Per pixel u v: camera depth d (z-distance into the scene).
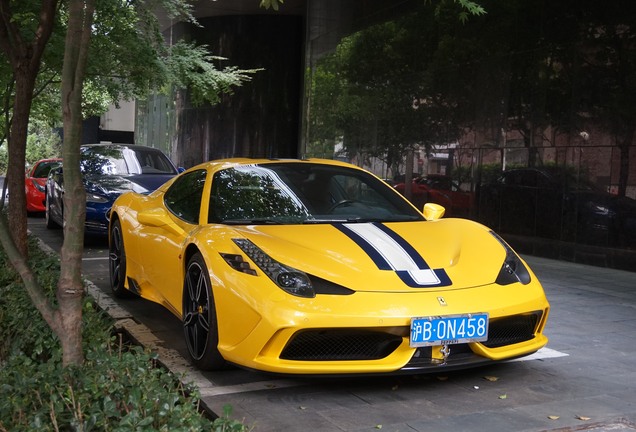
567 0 10.24
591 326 5.35
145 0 10.33
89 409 2.67
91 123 37.47
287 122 24.45
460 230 4.33
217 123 25.06
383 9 15.34
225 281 3.64
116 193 9.60
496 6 11.70
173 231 4.62
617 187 9.34
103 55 9.79
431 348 3.52
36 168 14.95
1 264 6.05
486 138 11.98
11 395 2.82
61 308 3.09
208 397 3.50
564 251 10.20
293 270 3.55
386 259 3.71
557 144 10.41
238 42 24.41
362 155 16.17
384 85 15.24
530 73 10.98
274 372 3.42
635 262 8.98
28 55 5.91
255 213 4.38
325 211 4.48
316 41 18.78
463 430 3.07
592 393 3.62
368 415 3.25
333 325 3.34
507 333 3.76
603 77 9.62
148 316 5.46
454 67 12.84
